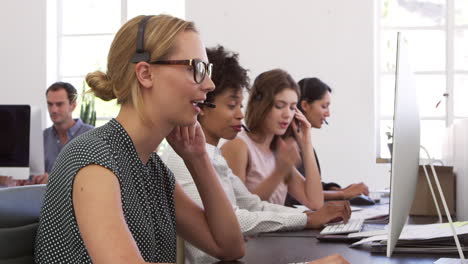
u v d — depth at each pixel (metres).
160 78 1.37
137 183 1.38
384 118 6.36
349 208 2.44
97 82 1.41
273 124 3.05
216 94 2.32
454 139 3.09
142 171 1.42
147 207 1.40
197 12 6.47
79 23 7.02
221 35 6.43
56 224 1.24
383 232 1.94
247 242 2.03
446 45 6.29
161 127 1.40
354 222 2.37
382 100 6.36
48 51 6.89
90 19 7.00
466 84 6.26
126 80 1.37
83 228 1.15
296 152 3.12
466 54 6.26
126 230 1.15
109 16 6.98
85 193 1.17
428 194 2.92
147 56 1.36
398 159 1.38
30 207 1.39
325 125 6.22
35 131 4.75
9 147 4.58
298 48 6.30
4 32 6.92
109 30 6.99
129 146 1.37
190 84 1.38
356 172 6.18
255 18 6.37
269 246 1.93
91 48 7.00
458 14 6.27
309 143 3.43
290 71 6.32
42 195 1.43
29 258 1.34
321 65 6.26
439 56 6.30
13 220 1.33
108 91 1.40
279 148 3.13
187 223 1.72
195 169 1.74
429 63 6.32
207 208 1.74
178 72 1.37
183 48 1.37
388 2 6.36
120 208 1.18
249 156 3.04
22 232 1.33
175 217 1.64
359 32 6.20
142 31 1.37
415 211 2.94
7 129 4.58
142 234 1.34
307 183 3.41
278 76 3.03
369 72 6.18
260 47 6.37
